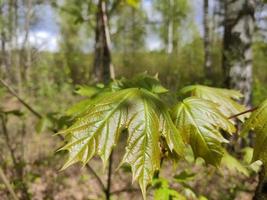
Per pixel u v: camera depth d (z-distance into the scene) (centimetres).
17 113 209
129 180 432
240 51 527
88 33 2283
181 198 150
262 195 110
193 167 393
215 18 1673
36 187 387
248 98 531
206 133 93
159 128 88
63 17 2045
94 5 254
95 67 546
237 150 281
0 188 228
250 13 526
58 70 1338
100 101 90
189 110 96
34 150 460
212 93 121
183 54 1641
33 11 1276
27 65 639
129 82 126
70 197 414
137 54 2281
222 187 345
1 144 322
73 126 85
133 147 85
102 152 83
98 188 441
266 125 86
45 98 997
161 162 100
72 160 81
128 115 87
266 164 84
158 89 121
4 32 1205
